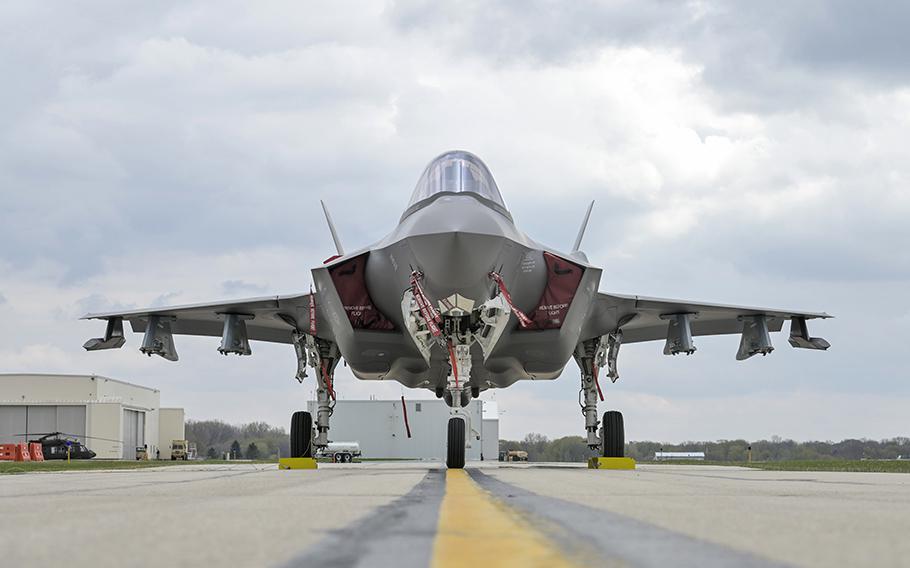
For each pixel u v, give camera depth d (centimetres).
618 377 1920
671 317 1928
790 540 337
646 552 296
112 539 347
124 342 2008
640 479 1023
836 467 2205
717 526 393
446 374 1834
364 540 335
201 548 315
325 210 2006
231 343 1906
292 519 430
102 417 7225
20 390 7206
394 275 1516
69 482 991
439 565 262
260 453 9306
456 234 1362
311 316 1708
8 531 384
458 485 809
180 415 8875
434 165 1669
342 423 5972
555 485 821
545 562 267
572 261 1603
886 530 379
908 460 2852
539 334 1644
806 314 1912
